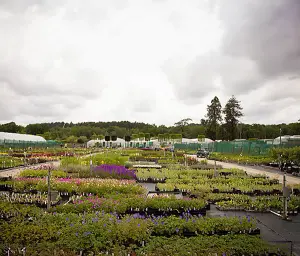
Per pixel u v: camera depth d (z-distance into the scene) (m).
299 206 10.99
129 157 35.06
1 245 5.95
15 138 61.47
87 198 10.77
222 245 6.38
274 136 94.38
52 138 100.06
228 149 48.97
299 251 6.84
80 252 6.04
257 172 23.98
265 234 8.21
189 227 7.50
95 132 125.69
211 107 85.25
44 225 7.24
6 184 14.22
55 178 15.63
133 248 6.34
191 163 29.16
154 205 9.93
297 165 24.50
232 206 11.12
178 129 113.62
